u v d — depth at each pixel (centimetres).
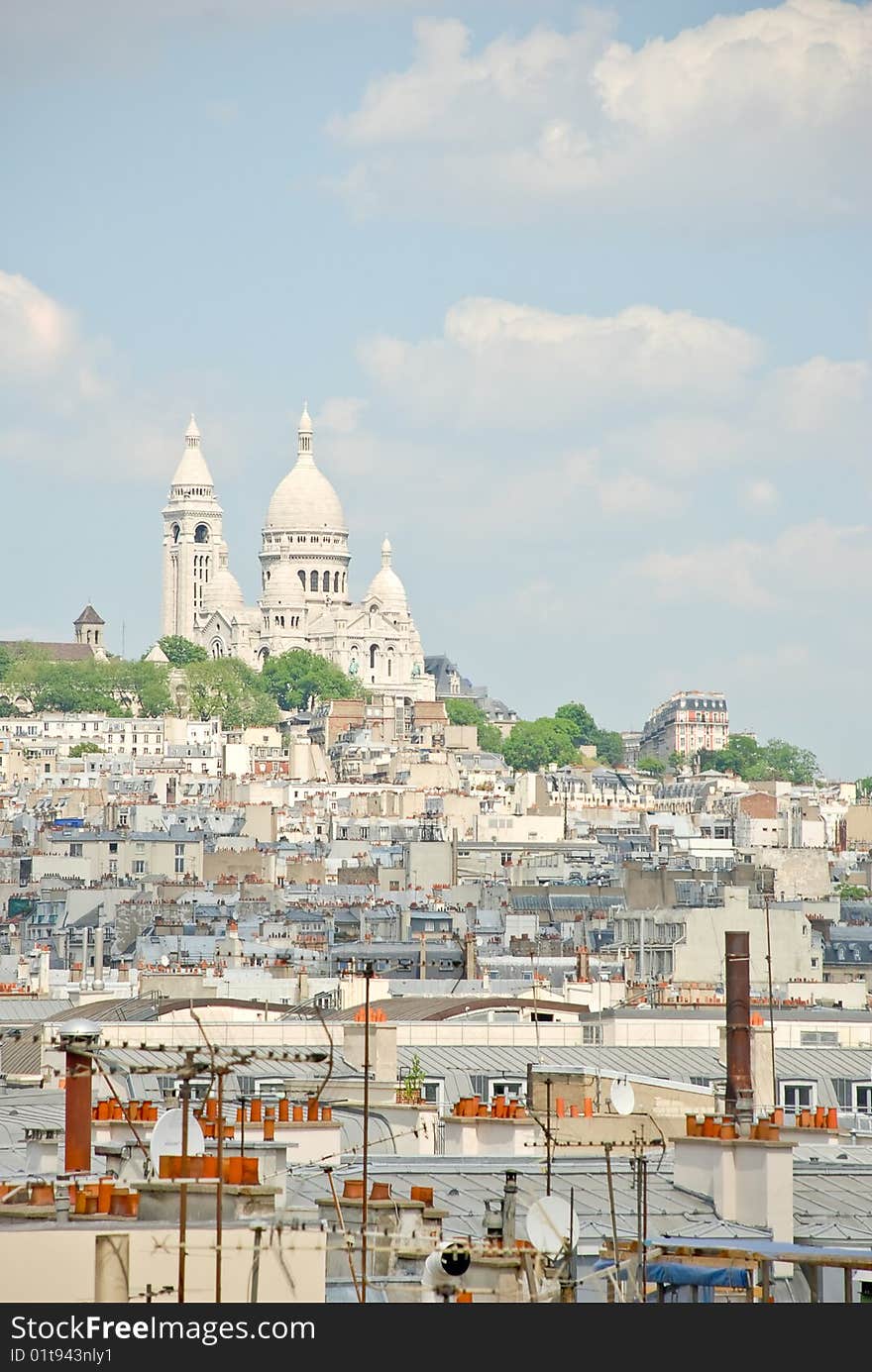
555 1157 15588
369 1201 12800
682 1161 14812
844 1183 15750
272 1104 17125
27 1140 15400
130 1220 10956
